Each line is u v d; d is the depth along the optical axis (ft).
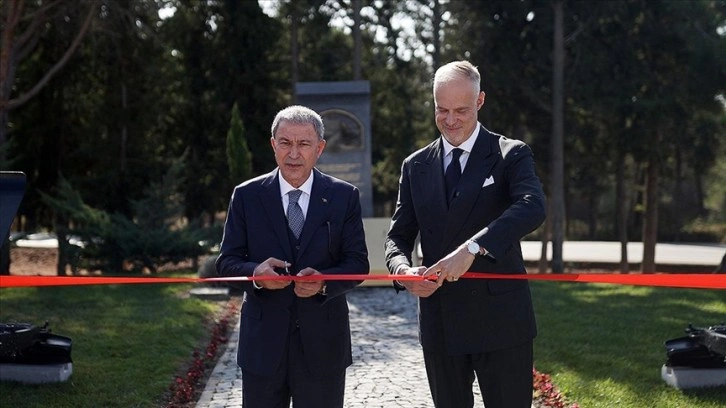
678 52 70.03
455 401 14.33
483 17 75.56
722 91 65.67
